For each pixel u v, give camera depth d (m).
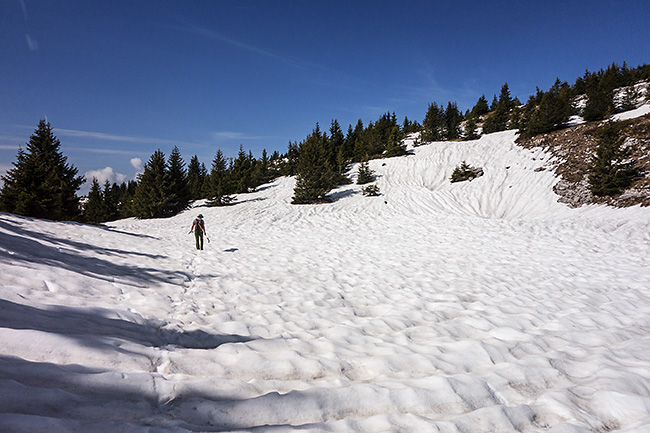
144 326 3.59
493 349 3.53
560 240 12.97
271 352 3.27
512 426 2.20
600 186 19.94
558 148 28.34
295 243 13.77
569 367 3.17
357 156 49.47
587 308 5.42
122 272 6.02
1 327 2.33
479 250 11.56
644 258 9.92
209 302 5.20
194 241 13.79
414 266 9.19
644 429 2.10
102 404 1.86
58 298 3.62
